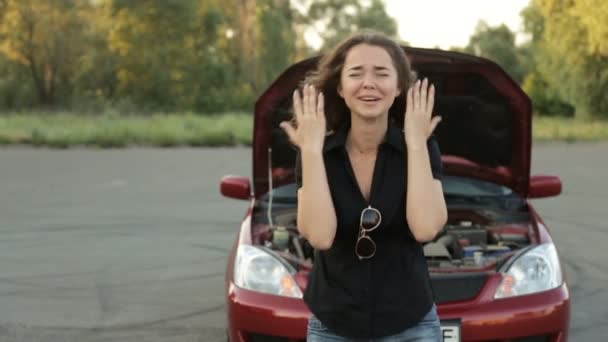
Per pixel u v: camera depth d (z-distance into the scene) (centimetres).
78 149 2798
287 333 396
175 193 1387
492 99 509
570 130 3559
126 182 1589
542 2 4384
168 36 5888
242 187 545
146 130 3256
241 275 424
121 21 5800
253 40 7294
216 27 6159
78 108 5222
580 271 713
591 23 3981
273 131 509
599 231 945
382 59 221
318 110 218
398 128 225
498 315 391
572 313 567
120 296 639
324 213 214
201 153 2530
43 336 528
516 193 553
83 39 5744
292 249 465
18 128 3356
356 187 219
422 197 212
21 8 5544
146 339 520
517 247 467
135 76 5841
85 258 802
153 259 794
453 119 531
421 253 227
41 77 5712
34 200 1302
